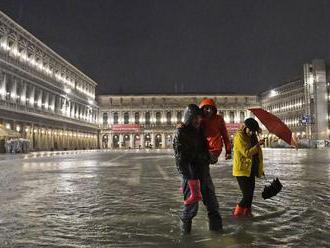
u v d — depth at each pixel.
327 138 101.94
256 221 8.54
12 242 7.11
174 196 12.77
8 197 12.77
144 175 21.25
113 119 144.75
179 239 7.12
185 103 146.12
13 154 56.19
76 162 36.50
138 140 142.75
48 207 10.79
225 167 26.81
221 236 7.29
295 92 116.31
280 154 53.94
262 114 9.12
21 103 73.31
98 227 8.23
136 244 6.85
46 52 88.19
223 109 146.12
